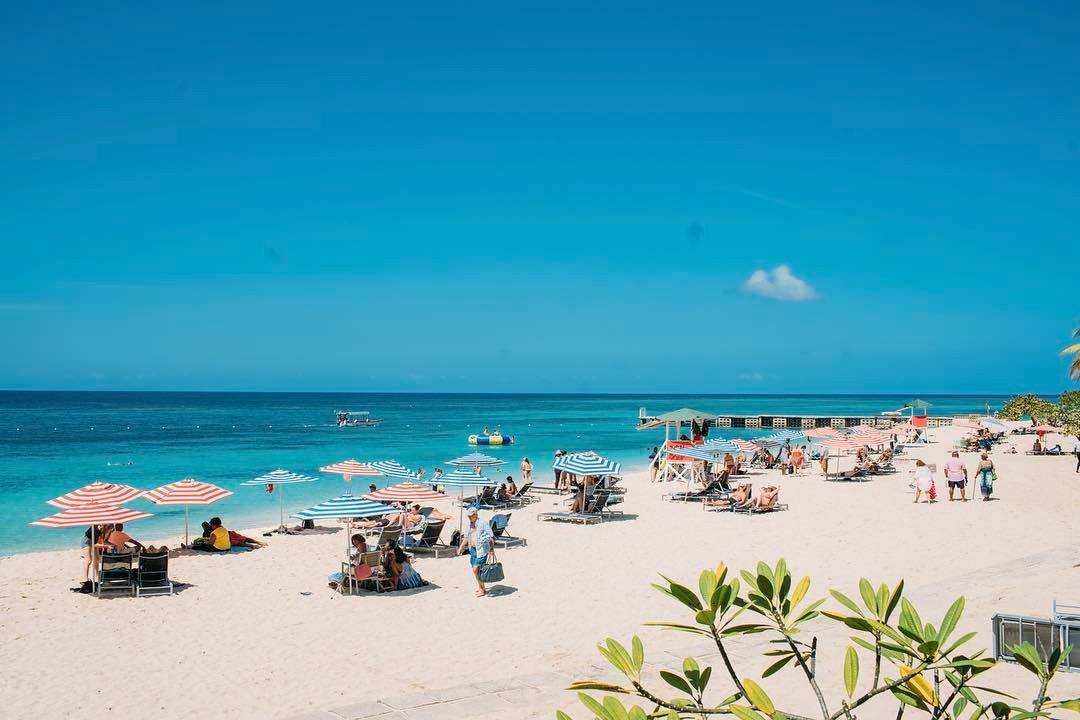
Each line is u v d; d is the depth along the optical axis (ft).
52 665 35.37
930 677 24.45
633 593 45.42
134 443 185.88
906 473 105.29
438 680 31.71
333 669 33.94
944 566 47.83
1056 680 25.32
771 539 59.72
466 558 55.98
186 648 37.50
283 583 49.96
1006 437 170.91
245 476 116.78
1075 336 75.82
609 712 10.16
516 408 506.07
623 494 88.17
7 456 151.23
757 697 10.21
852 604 11.03
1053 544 52.49
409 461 142.82
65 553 60.85
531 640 36.99
